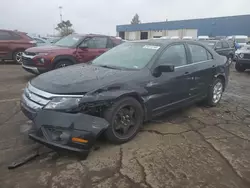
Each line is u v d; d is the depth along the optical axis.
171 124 4.35
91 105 3.10
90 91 3.12
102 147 3.41
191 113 5.02
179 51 4.55
